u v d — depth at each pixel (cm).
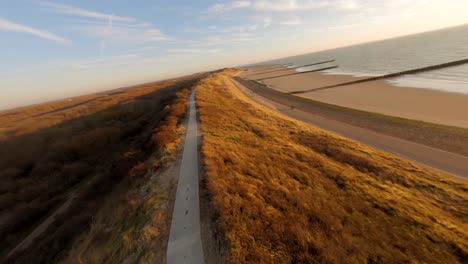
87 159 1733
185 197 764
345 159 1269
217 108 2389
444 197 870
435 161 1229
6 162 1842
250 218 623
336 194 852
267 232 574
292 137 1688
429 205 809
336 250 535
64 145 1950
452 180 1004
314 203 753
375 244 573
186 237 579
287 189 841
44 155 1888
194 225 620
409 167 1165
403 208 754
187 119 1939
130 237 622
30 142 2245
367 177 1039
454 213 765
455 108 2111
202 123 1744
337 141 1583
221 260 493
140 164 1131
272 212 667
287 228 595
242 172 948
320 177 1001
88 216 871
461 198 850
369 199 816
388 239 596
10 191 1411
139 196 841
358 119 2145
